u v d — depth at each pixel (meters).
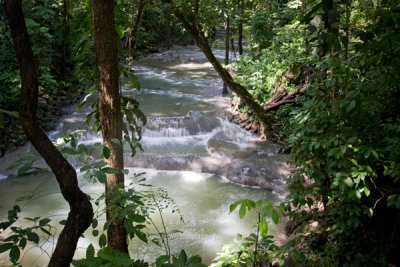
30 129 1.51
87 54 3.03
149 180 6.85
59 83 11.20
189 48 21.44
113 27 2.51
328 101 2.89
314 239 3.37
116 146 2.63
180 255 1.52
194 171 7.25
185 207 5.89
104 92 2.61
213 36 20.23
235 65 11.14
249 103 7.65
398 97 2.83
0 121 1.40
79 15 2.86
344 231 2.99
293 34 9.20
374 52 2.59
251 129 8.73
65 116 9.45
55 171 1.55
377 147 2.69
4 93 8.47
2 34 8.90
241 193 6.38
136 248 4.80
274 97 8.30
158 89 11.86
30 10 9.84
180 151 7.95
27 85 1.50
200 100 10.79
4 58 9.12
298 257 2.21
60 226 5.36
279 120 7.94
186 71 14.80
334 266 2.93
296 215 2.96
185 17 6.40
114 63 2.57
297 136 3.01
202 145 8.28
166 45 21.47
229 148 7.92
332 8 2.41
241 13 11.94
